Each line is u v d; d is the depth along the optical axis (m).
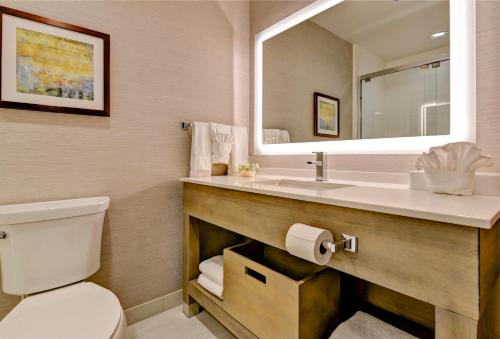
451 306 0.62
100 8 1.39
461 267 0.60
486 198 0.84
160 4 1.60
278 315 1.01
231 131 1.83
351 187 1.14
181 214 1.70
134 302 1.54
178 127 1.68
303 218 0.93
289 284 0.97
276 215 1.03
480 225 0.56
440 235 0.63
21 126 1.20
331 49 1.55
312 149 1.63
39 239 1.09
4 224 1.03
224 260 1.29
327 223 0.86
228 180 1.46
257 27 1.98
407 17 1.27
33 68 1.21
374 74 1.38
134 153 1.51
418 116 1.22
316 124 1.62
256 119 1.99
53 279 1.13
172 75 1.65
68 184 1.31
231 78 1.93
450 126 1.11
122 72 1.46
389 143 1.30
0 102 1.13
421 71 1.22
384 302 1.22
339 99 1.51
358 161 1.41
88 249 1.22
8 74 1.16
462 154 0.90
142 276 1.56
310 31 1.65
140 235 1.55
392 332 0.96
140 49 1.53
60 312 0.92
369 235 0.76
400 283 0.70
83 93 1.34
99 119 1.40
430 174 0.96
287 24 1.78
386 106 1.33
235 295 1.22
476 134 1.04
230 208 1.26
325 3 1.57
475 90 1.04
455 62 1.09
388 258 0.72
